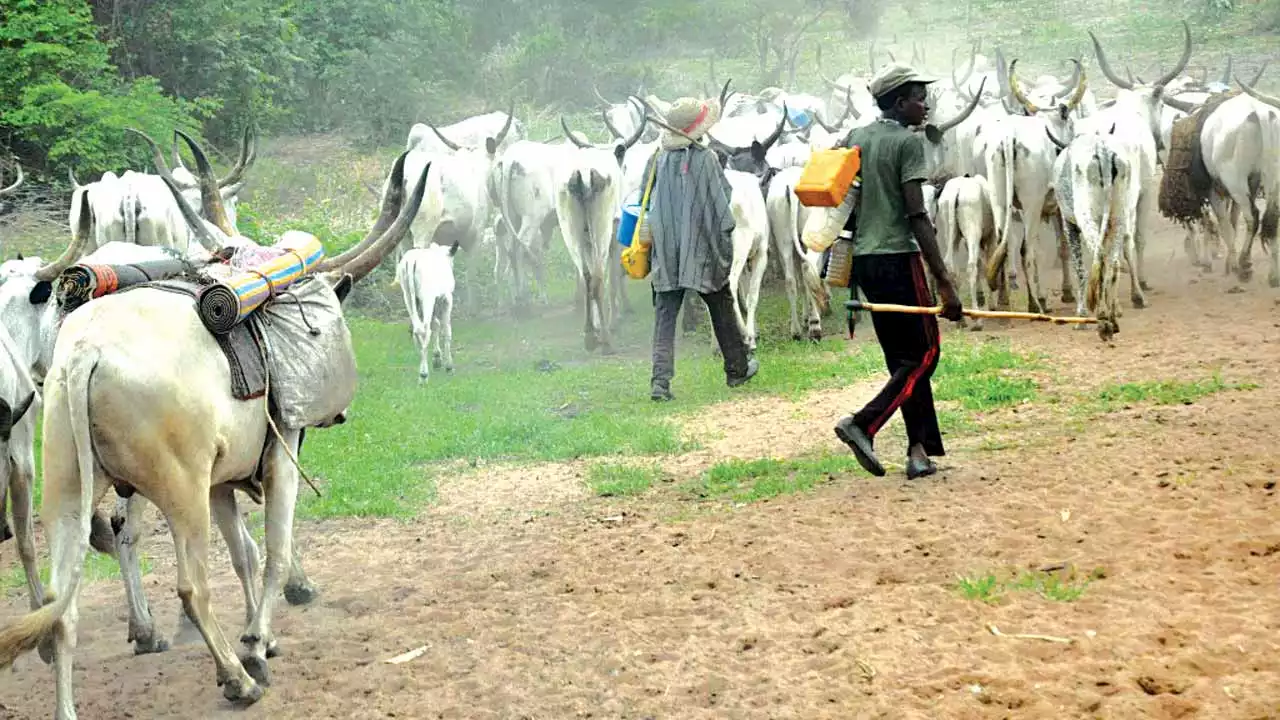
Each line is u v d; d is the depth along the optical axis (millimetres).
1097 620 5078
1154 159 12688
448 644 5742
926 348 7250
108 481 4992
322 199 23391
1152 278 13906
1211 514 6133
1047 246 15562
